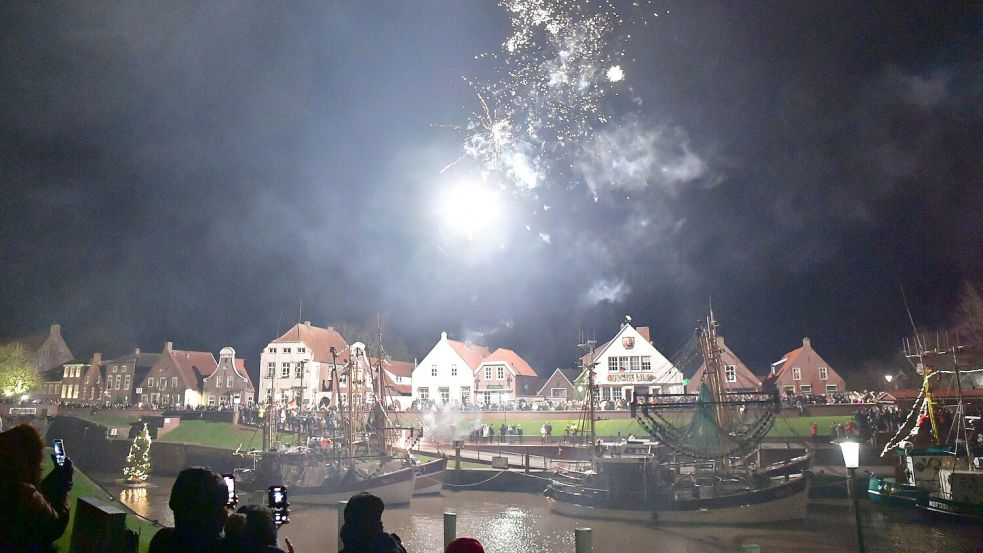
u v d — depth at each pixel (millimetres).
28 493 7688
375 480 53344
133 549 10156
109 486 63219
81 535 10727
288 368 110438
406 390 113188
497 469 61781
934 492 42000
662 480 45219
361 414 66312
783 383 92688
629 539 39531
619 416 76375
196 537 6469
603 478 46281
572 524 44500
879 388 105750
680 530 41500
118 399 126938
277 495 11289
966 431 46500
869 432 57781
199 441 78062
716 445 46188
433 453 67438
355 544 7809
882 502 45094
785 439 57000
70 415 89062
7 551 7508
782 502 41812
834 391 90875
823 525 41156
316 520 48031
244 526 8055
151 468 74625
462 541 7516
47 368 143500
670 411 73000
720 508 42406
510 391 103438
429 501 55062
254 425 80750
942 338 101125
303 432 73438
